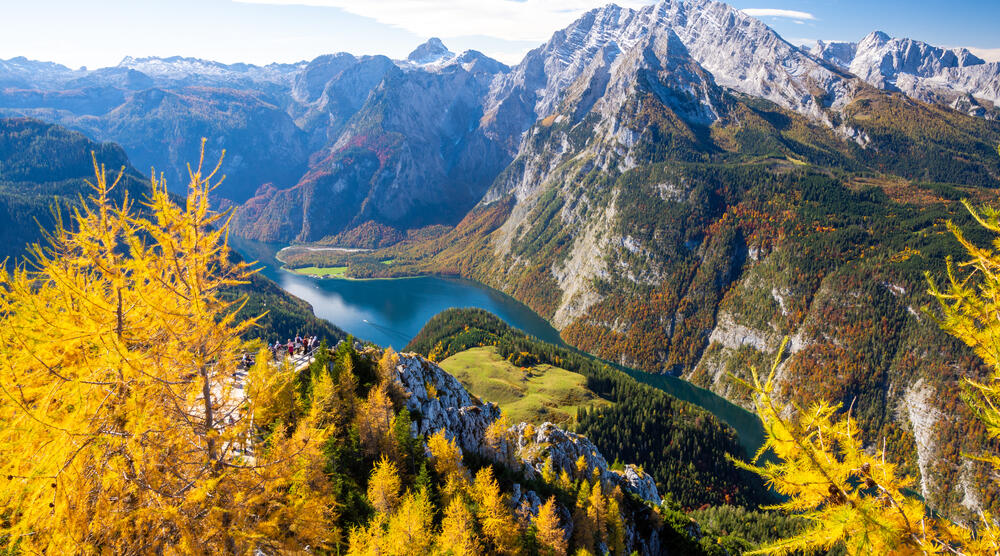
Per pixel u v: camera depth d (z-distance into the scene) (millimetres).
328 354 65500
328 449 45344
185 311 19125
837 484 10945
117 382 18016
